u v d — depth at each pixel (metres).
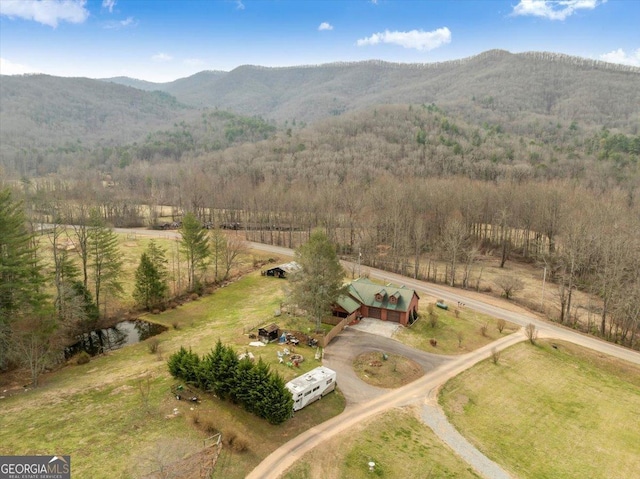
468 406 43.72
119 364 48.69
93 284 73.56
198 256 79.44
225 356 37.56
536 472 35.28
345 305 61.91
